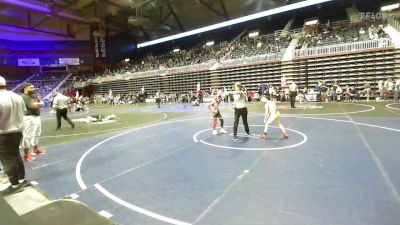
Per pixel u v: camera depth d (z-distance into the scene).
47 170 6.07
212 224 3.46
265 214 3.64
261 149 7.15
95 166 6.25
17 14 44.22
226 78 33.06
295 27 38.59
